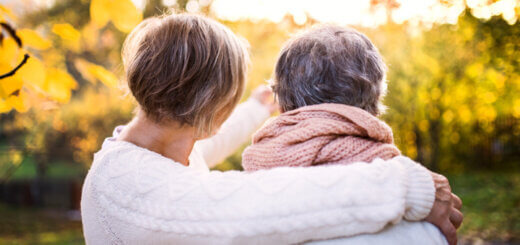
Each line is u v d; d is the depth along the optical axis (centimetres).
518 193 901
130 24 99
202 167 133
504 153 1297
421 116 1002
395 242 87
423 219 93
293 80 108
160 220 90
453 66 895
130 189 95
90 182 102
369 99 105
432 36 860
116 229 96
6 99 107
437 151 1080
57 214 1060
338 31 109
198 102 101
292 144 100
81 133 856
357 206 83
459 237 655
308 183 86
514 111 1152
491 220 737
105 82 111
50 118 747
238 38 111
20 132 743
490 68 850
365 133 100
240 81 108
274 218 84
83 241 752
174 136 107
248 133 164
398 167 89
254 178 91
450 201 95
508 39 718
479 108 1016
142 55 101
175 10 115
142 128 107
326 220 83
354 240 85
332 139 99
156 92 100
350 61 104
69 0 660
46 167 1106
